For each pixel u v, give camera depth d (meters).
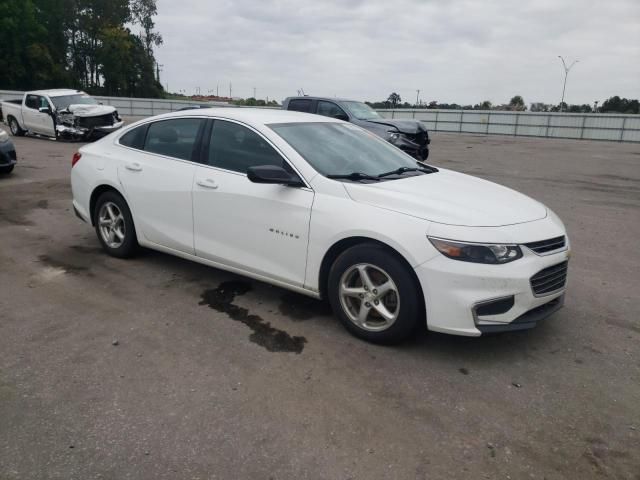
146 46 72.31
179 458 2.46
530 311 3.38
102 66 64.75
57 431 2.63
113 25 66.00
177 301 4.27
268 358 3.39
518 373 3.29
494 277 3.15
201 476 2.35
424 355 3.48
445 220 3.28
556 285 3.53
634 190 10.71
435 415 2.84
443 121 40.62
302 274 3.81
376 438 2.64
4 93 31.16
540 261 3.32
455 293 3.17
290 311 4.12
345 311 3.68
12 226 6.48
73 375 3.13
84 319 3.90
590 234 6.89
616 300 4.54
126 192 4.91
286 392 3.02
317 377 3.18
